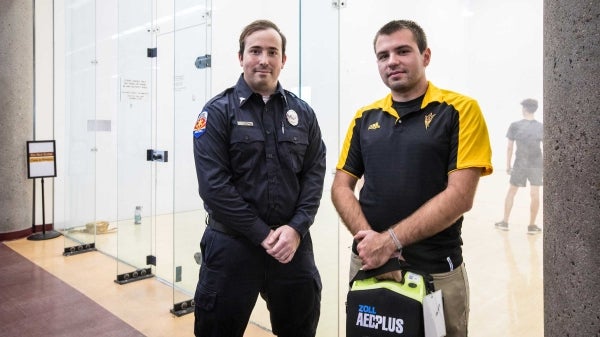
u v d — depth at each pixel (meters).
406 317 1.15
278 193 1.71
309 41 2.32
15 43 4.77
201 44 2.86
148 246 3.69
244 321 1.74
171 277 3.61
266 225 1.64
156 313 2.90
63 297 3.17
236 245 1.69
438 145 1.35
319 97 2.33
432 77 6.09
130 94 3.72
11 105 4.75
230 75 4.66
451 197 1.27
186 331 2.64
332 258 2.40
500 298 3.08
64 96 5.29
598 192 1.02
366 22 5.64
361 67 5.60
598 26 1.01
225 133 1.68
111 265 3.95
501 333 2.54
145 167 3.73
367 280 1.26
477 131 1.32
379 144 1.43
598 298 1.03
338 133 2.35
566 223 1.09
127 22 3.68
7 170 4.76
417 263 1.35
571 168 1.08
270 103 1.77
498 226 5.28
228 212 1.61
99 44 4.69
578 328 1.07
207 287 1.72
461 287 1.40
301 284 1.77
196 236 3.01
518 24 5.77
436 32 6.15
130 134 3.74
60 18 5.22
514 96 5.82
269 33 1.71
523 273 3.60
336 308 2.40
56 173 4.96
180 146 2.97
